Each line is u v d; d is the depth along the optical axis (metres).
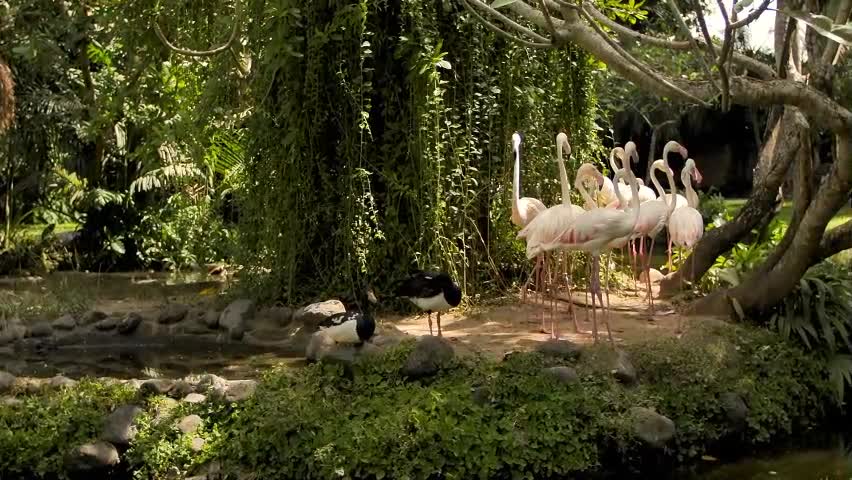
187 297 10.03
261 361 7.58
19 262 12.80
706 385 6.61
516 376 6.23
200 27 9.47
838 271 8.40
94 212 13.13
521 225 8.48
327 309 8.32
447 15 9.07
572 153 9.95
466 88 9.13
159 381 6.22
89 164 13.55
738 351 7.15
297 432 5.63
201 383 6.27
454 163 8.93
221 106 9.38
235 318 8.47
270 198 8.99
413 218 8.85
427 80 8.62
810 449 6.75
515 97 9.45
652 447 5.99
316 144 8.89
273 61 8.43
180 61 9.54
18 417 5.88
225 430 5.81
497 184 9.45
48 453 5.69
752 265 9.14
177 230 13.10
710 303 8.30
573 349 6.69
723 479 6.05
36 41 8.90
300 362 7.49
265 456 5.58
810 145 7.39
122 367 7.44
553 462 5.73
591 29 6.05
